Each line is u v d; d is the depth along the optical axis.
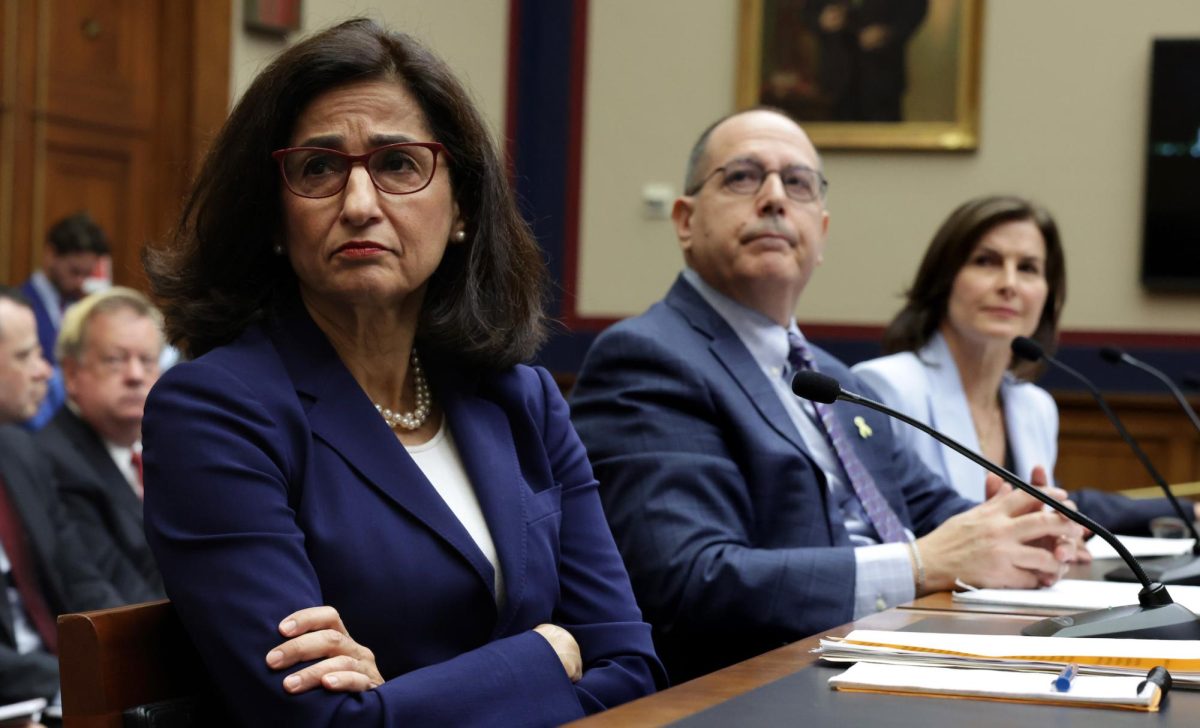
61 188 6.70
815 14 8.77
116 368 3.82
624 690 2.01
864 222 8.67
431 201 2.01
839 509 3.08
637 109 9.07
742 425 2.88
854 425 3.24
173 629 1.75
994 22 8.50
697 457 2.79
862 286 8.67
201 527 1.75
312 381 1.95
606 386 2.93
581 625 2.10
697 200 3.18
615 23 9.11
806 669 1.69
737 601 2.62
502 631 1.95
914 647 1.71
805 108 8.77
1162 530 3.78
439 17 8.56
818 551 2.66
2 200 6.44
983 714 1.41
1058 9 8.40
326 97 2.01
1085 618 1.96
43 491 3.56
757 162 3.13
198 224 2.03
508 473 2.06
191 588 1.73
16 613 3.46
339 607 1.84
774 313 3.14
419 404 2.10
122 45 6.96
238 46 7.36
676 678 2.73
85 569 3.58
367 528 1.87
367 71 2.02
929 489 3.50
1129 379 8.03
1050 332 4.20
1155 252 8.07
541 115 9.18
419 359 2.13
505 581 1.97
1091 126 8.34
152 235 7.09
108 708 1.63
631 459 2.79
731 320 3.11
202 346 2.03
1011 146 8.46
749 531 2.84
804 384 2.19
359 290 1.97
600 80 9.12
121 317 3.83
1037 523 2.66
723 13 8.96
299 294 2.06
